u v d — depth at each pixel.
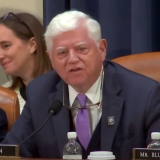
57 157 6.94
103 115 6.77
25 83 10.55
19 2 12.28
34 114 7.23
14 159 5.38
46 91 7.39
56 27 6.47
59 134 6.92
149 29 10.05
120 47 10.52
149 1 10.07
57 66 6.60
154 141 5.88
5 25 10.31
